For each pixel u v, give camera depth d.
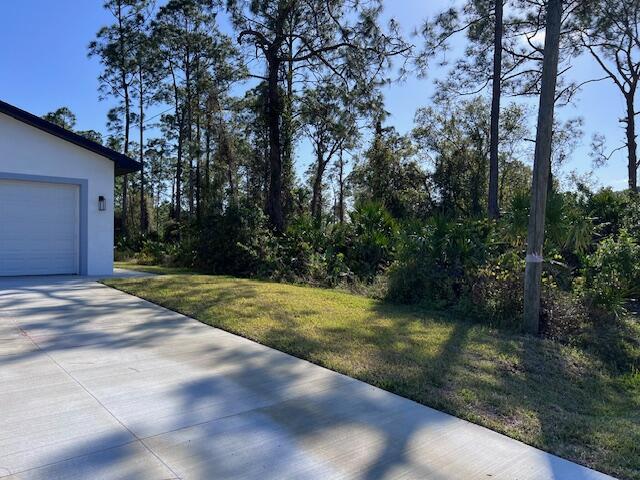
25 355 5.14
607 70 24.72
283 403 4.08
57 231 11.99
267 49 18.88
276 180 18.52
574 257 9.66
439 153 32.81
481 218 11.29
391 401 4.23
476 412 4.05
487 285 8.10
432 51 17.92
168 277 12.04
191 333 6.36
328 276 12.54
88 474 2.86
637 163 24.97
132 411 3.79
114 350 5.44
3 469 2.87
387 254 12.95
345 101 18.67
